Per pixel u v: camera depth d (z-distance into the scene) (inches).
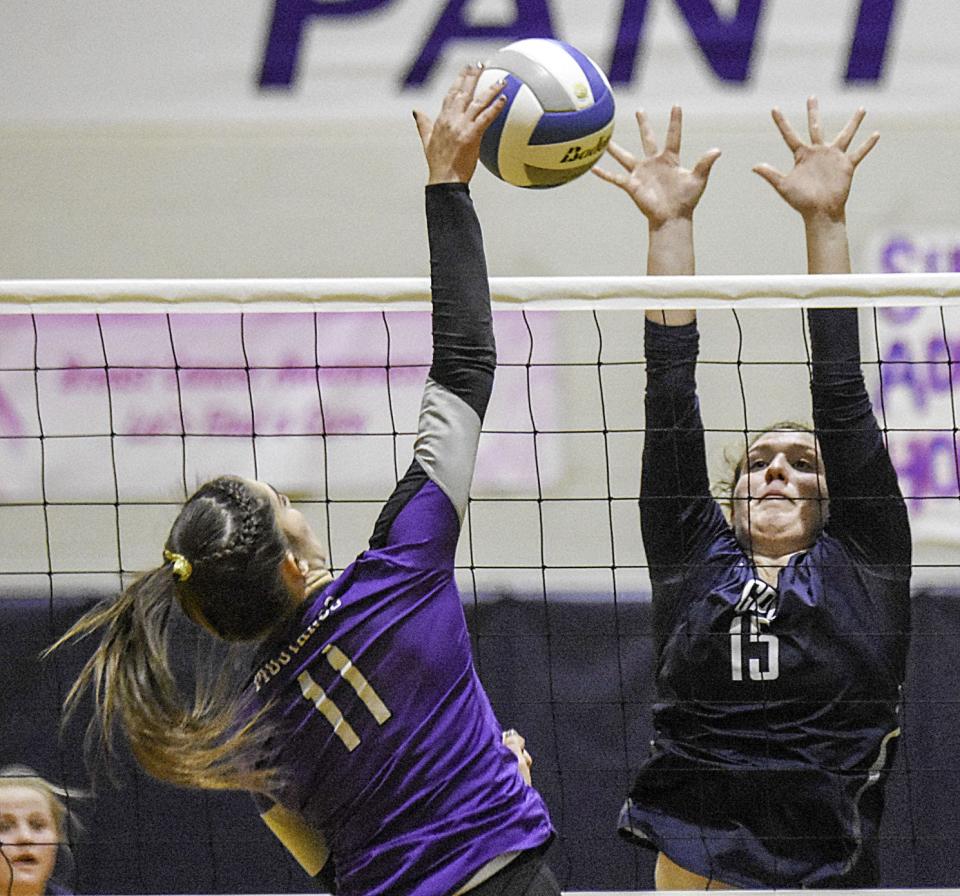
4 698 669.3
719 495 550.9
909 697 661.9
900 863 631.2
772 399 856.3
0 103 889.5
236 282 440.1
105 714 329.4
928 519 825.5
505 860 307.0
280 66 889.5
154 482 842.8
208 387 844.0
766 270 879.1
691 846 488.7
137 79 890.1
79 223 897.5
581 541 854.5
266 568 313.6
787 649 486.3
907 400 831.7
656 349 488.1
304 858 343.9
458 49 884.0
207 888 622.8
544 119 413.4
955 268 868.0
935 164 869.2
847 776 479.2
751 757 485.7
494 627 689.0
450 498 313.4
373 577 314.0
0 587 780.6
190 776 317.4
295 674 315.0
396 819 307.9
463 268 320.5
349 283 437.4
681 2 870.4
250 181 896.9
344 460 842.8
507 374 852.0
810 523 504.7
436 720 310.8
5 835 554.3
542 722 676.1
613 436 855.1
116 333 845.2
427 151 327.9
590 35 872.9
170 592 320.8
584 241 886.4
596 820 655.1
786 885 480.1
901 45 868.0
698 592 496.7
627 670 680.4
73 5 887.7
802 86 872.3
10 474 842.2
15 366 839.7
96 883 626.8
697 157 877.8
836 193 515.5
